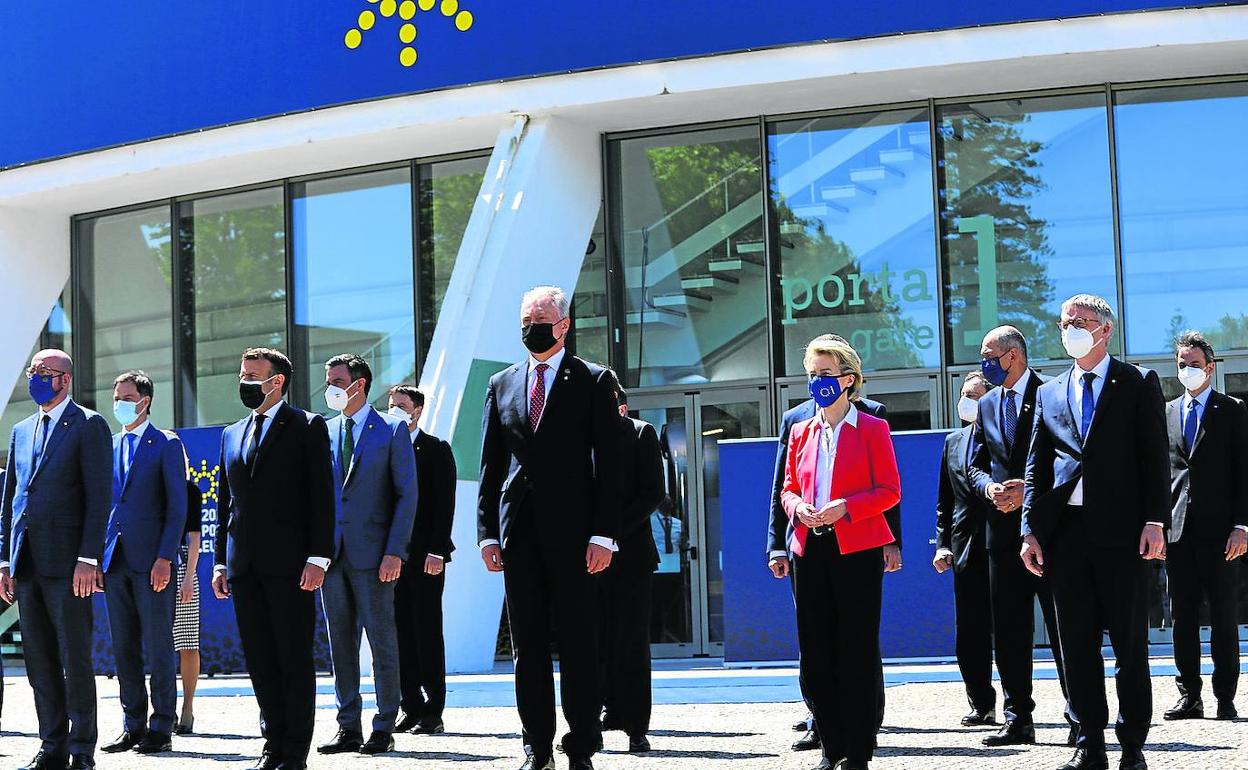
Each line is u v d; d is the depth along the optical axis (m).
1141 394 6.36
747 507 12.81
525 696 6.45
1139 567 6.35
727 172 15.20
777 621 12.70
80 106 15.97
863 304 14.81
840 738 6.50
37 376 7.65
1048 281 14.48
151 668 8.64
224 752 8.34
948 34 13.55
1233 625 8.62
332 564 8.48
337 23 14.91
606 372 6.59
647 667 7.96
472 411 13.70
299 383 16.48
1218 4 13.19
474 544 13.69
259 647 7.19
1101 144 14.49
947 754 7.26
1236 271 14.22
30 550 7.55
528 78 14.40
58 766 7.52
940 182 14.75
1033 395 7.89
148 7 15.70
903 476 12.65
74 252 17.81
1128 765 6.31
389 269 16.17
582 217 15.02
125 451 8.83
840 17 13.66
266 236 16.78
